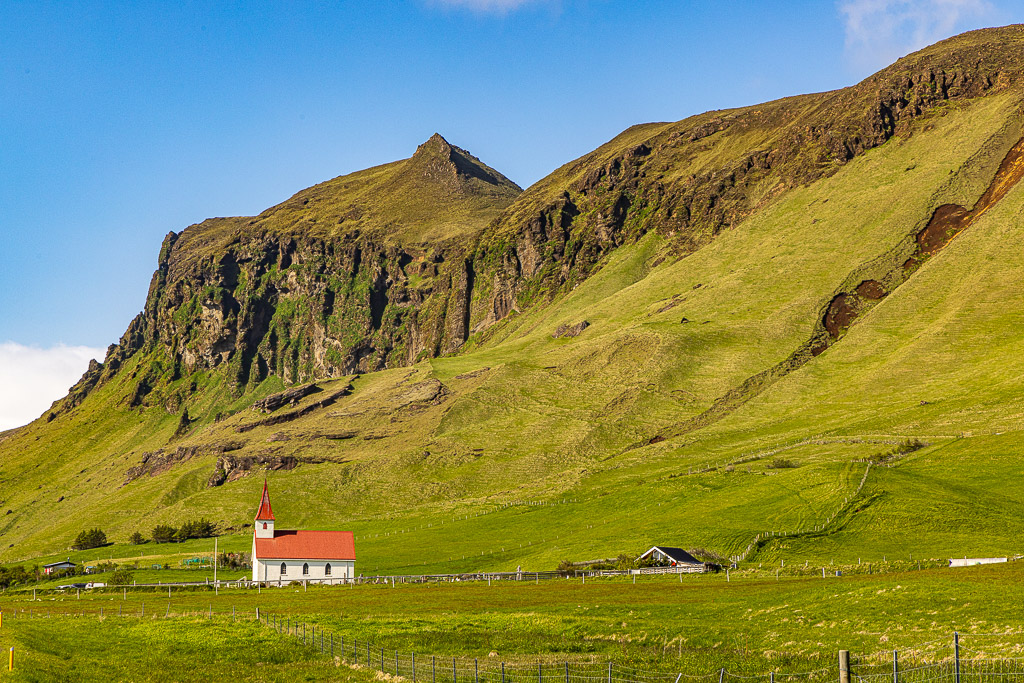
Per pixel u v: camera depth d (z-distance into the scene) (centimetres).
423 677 6378
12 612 11288
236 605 11781
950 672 5347
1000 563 9231
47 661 7056
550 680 6178
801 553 13875
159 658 7650
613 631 7850
